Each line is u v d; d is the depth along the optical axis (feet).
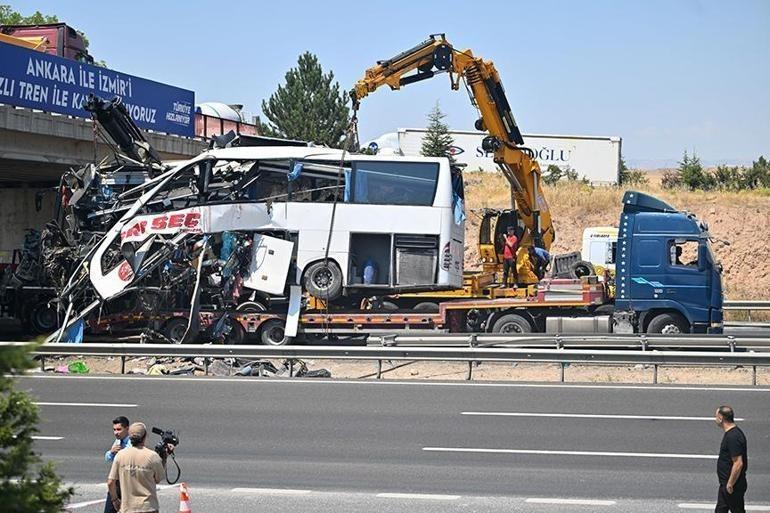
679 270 77.56
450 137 192.75
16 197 114.21
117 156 85.87
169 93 110.93
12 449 16.81
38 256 91.35
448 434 46.26
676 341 66.03
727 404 52.60
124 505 28.32
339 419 49.78
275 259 78.02
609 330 78.28
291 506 35.17
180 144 113.39
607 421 48.65
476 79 83.41
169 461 41.98
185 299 80.02
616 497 35.76
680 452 42.55
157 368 67.72
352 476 39.27
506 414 50.44
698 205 150.51
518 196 87.20
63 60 92.58
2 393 16.66
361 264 79.36
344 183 79.36
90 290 79.82
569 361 60.64
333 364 70.90
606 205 154.51
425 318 78.07
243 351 64.90
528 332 79.10
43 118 90.17
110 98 99.76
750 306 111.65
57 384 61.11
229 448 44.32
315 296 78.64
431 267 78.69
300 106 199.82
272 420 49.80
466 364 69.05
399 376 66.03
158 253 77.36
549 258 88.22
